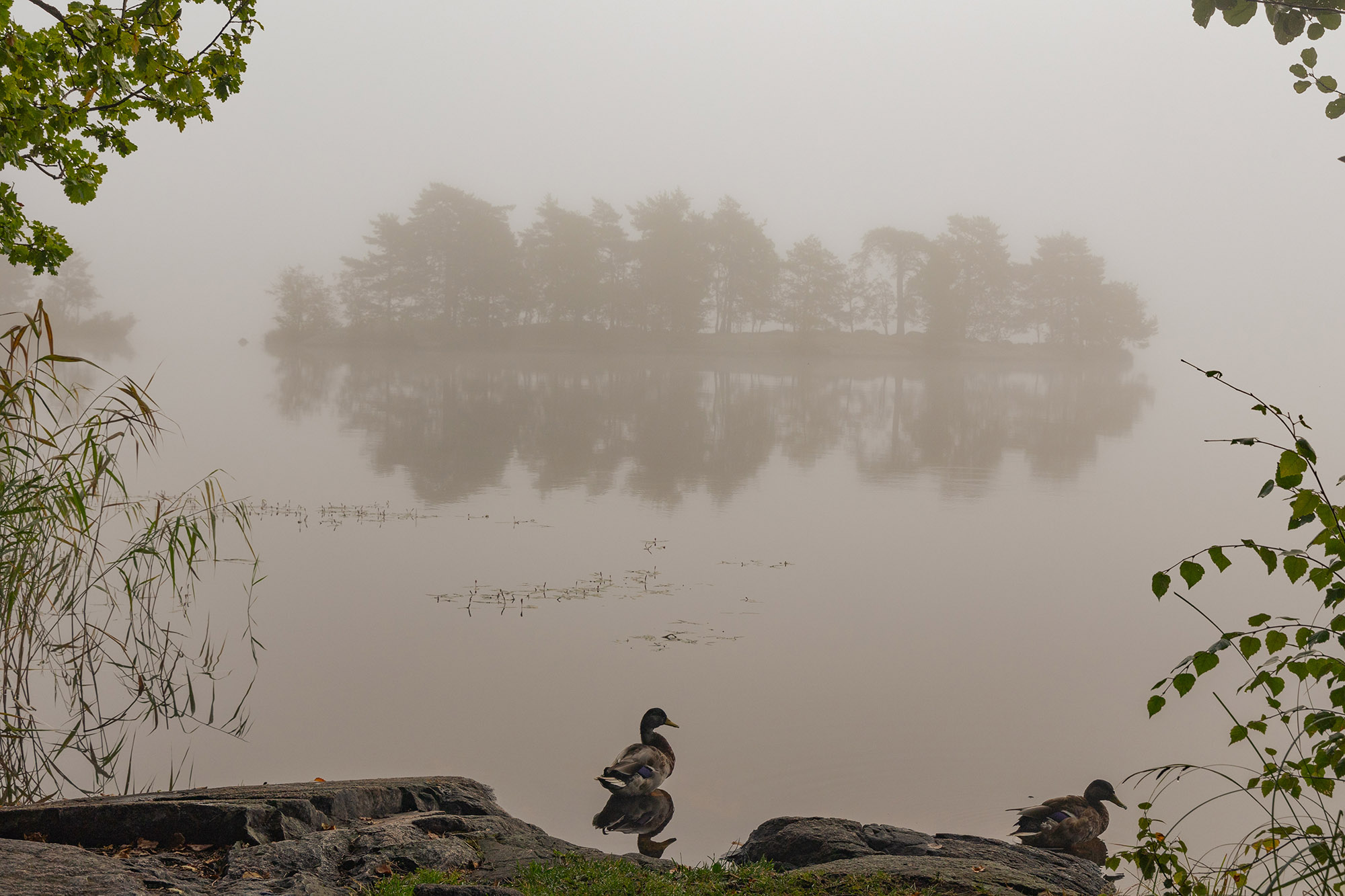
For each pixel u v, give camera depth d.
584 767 7.78
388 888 4.51
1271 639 3.48
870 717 8.77
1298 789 3.59
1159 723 8.74
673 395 52.72
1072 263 117.88
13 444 8.77
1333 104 3.89
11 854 4.20
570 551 15.73
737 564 15.02
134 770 7.58
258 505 19.03
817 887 4.68
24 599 8.94
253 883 4.39
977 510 20.38
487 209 109.31
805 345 109.81
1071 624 11.98
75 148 7.65
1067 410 48.59
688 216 111.19
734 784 7.41
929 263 110.75
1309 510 3.39
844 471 25.92
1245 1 3.91
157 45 7.55
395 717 8.74
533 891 4.63
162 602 11.95
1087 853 6.35
